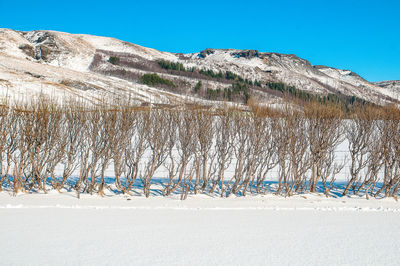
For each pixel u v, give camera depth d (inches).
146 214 281.7
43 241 191.8
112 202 338.3
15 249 175.8
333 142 441.4
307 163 435.5
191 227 238.1
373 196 438.6
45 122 387.9
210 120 422.3
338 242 209.0
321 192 458.6
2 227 219.6
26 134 383.2
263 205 344.8
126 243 193.6
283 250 189.9
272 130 424.2
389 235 229.0
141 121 409.1
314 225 256.1
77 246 184.7
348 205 360.8
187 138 406.9
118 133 403.5
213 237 212.5
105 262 161.5
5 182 428.5
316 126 431.2
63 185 424.8
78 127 400.8
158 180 497.0
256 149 418.6
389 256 183.2
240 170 422.9
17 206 293.0
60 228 222.1
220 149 437.1
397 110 432.1
